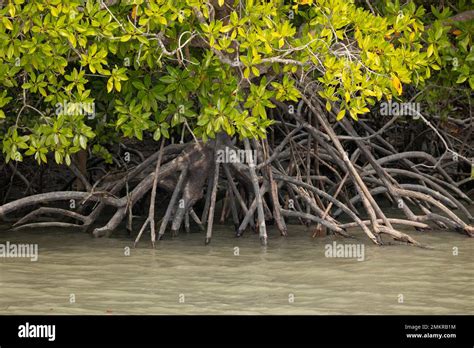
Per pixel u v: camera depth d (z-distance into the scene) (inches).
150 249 536.4
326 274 465.1
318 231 576.7
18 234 585.6
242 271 472.1
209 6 461.7
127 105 528.4
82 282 446.0
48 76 470.6
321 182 628.4
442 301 410.3
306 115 631.2
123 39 439.2
